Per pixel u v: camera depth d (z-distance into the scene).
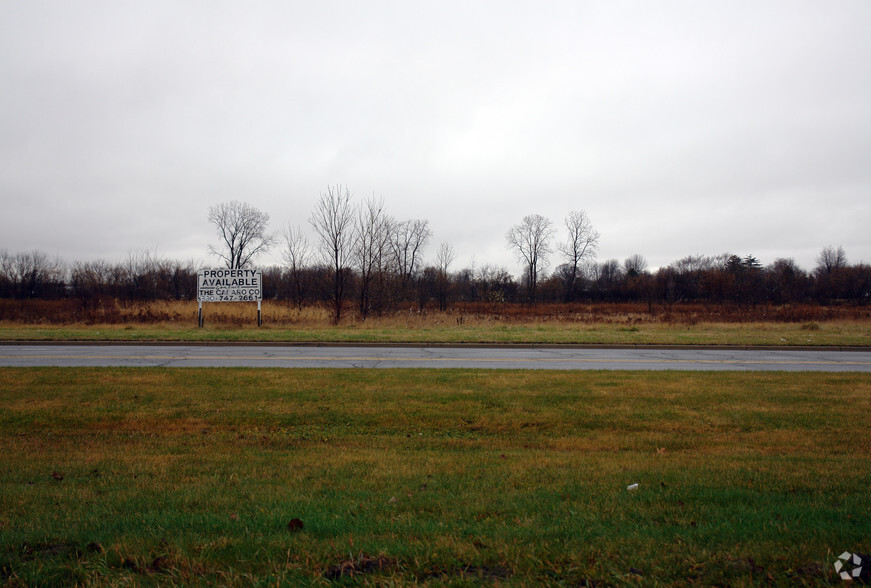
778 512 4.27
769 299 59.44
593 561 3.35
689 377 11.34
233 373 11.37
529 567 3.27
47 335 19.97
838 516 4.18
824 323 30.33
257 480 5.39
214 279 24.55
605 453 6.61
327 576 3.21
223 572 3.19
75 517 4.21
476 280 61.62
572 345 19.20
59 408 8.59
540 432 7.73
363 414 8.42
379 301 30.58
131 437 7.35
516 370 12.16
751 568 3.23
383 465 5.96
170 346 18.34
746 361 15.28
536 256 70.38
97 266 45.44
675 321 30.61
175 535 3.79
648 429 7.85
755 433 7.55
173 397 9.27
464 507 4.50
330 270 30.25
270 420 8.14
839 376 11.58
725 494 4.78
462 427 7.93
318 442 7.18
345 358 15.14
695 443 7.13
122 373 11.27
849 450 6.75
